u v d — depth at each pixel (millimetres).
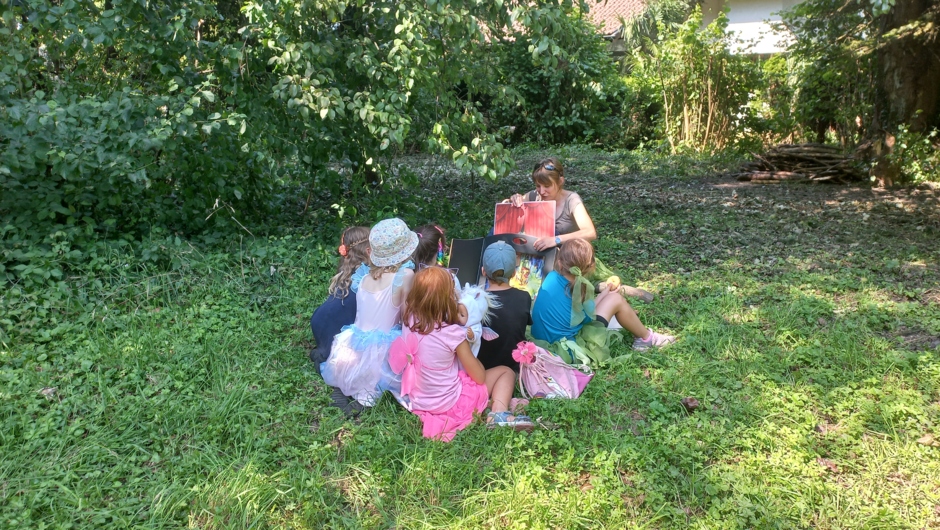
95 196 5242
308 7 5246
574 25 5680
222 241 5668
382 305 3707
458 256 4621
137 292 4656
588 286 4027
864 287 5480
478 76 6395
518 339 3887
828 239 7160
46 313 4301
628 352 4277
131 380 3719
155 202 5645
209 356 3984
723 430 3324
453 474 3051
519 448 3234
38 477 2922
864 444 3246
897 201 8898
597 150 16344
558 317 4113
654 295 5340
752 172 11242
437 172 10172
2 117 4641
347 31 5953
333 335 3971
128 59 5871
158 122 4957
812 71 11852
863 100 11609
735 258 6473
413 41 5270
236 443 3256
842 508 2828
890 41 9602
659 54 14992
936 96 10086
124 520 2713
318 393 3770
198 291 4840
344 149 6367
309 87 5305
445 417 3438
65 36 5305
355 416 3570
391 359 3535
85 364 3789
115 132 4832
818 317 4824
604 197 9648
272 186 6570
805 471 3037
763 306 5012
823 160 10789
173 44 5344
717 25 14461
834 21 10984
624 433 3361
